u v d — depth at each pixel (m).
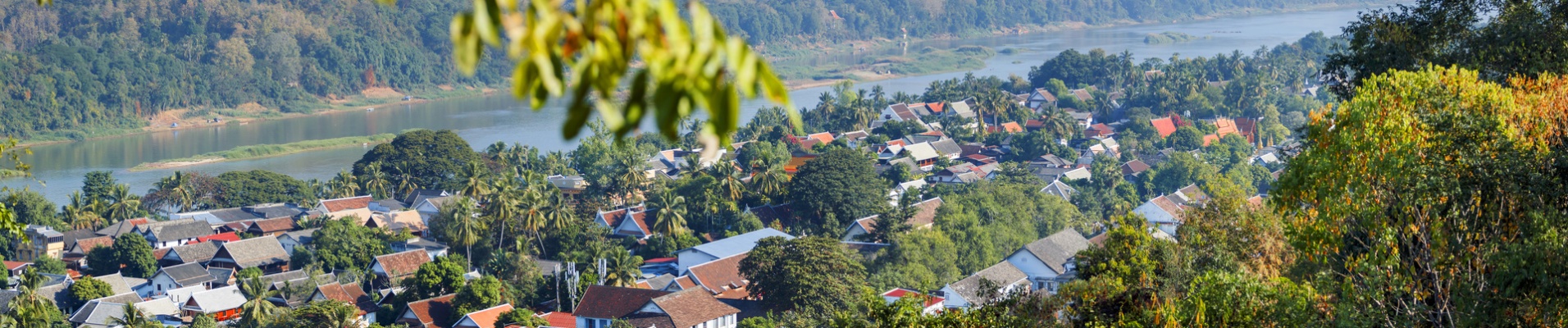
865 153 133.12
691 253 89.38
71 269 101.62
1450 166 23.19
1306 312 24.34
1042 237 95.50
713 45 5.56
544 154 161.12
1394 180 23.16
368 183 126.56
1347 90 38.75
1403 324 22.80
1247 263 35.03
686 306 67.94
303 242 103.62
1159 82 184.25
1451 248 23.05
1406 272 23.20
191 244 103.62
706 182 104.19
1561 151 24.12
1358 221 23.86
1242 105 175.12
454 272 79.94
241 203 121.69
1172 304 27.73
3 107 185.12
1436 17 36.22
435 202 118.00
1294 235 24.92
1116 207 106.62
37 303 78.69
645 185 117.00
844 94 192.00
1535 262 21.77
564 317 72.69
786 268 69.44
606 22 5.55
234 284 91.81
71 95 195.88
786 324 65.62
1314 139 25.25
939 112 186.75
